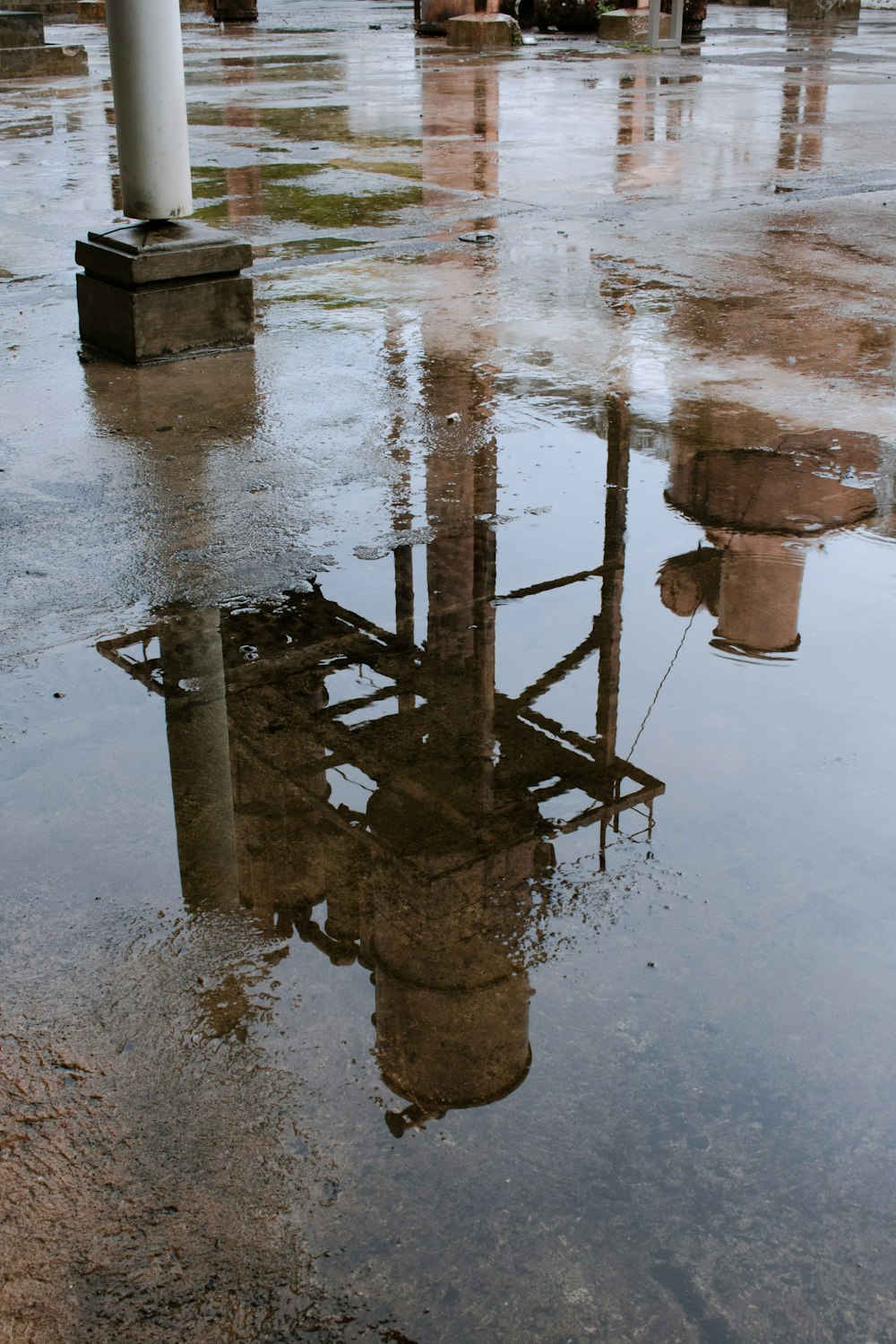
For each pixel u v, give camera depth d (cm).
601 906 250
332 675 344
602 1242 180
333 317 686
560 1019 221
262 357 621
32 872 262
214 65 2242
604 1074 209
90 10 3231
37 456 499
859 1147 196
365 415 543
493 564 411
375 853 267
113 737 312
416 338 650
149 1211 186
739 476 479
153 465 491
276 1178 191
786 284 752
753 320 678
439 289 740
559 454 501
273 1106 204
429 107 1642
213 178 1110
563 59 2302
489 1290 174
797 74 2028
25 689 335
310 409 551
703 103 1661
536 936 242
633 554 417
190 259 597
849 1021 221
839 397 562
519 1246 180
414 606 384
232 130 1440
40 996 229
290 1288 174
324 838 272
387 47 2575
